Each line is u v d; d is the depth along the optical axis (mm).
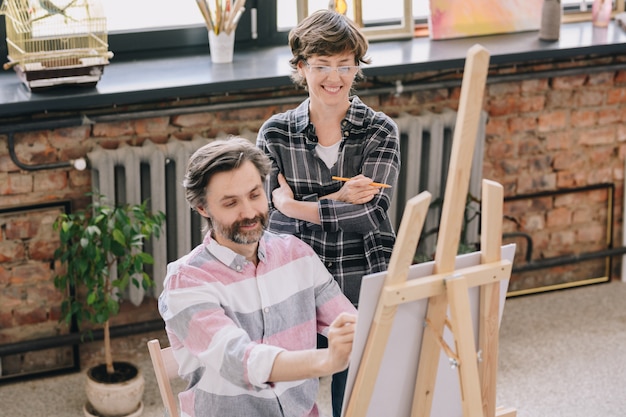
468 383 1952
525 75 4188
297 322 2209
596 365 3963
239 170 2033
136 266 3488
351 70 2598
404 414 2129
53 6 3477
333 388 2854
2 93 3461
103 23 3521
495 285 2047
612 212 4688
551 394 3754
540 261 4602
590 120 4496
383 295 1895
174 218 3846
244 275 2135
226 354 1952
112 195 3684
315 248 2730
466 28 4242
